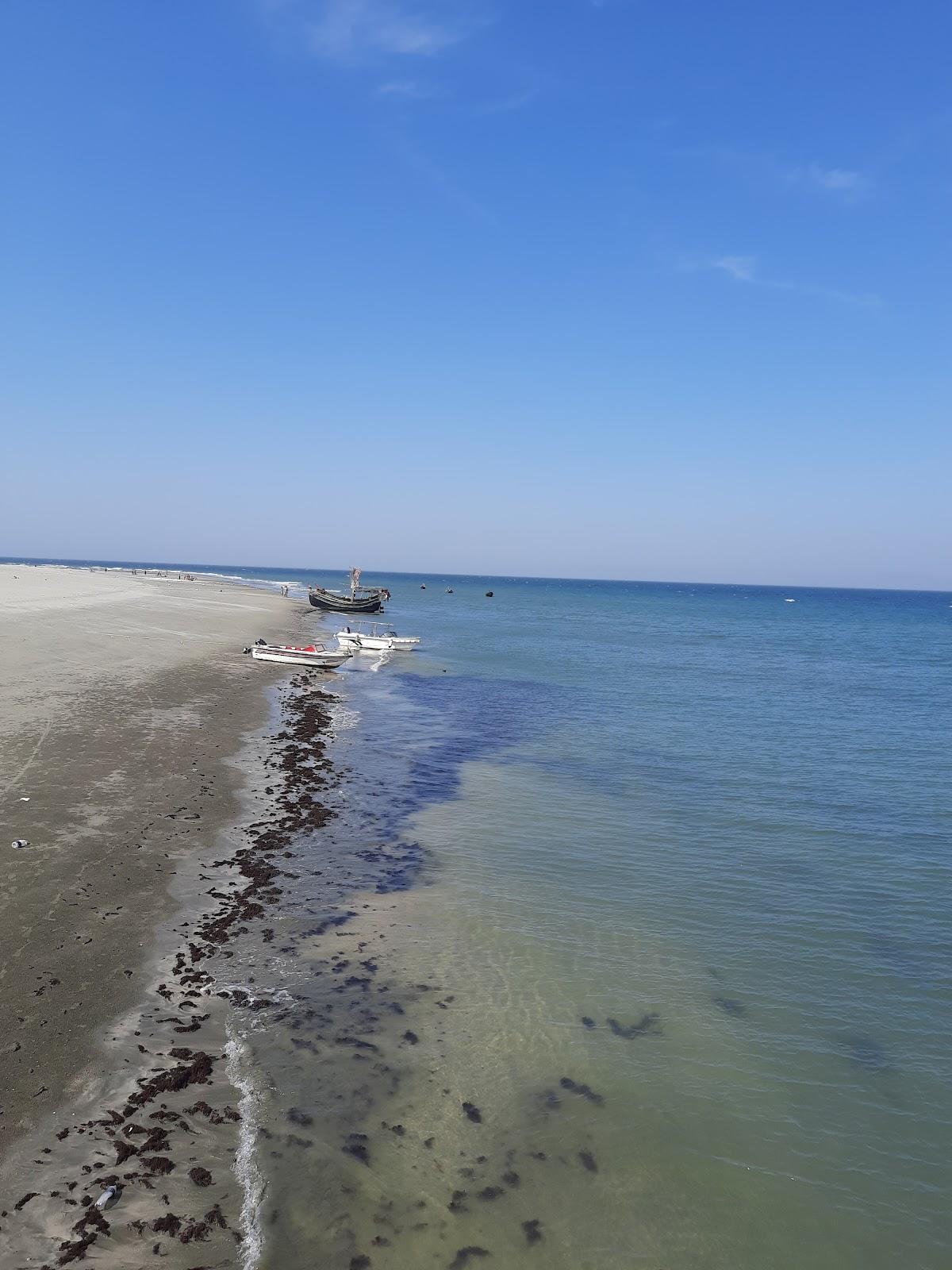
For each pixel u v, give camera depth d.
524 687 35.38
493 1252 5.62
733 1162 6.71
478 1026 8.38
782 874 13.21
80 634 34.38
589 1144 6.80
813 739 24.94
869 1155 6.89
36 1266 4.93
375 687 33.88
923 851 14.47
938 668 48.97
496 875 12.69
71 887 10.34
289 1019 8.15
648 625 89.12
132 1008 7.88
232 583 141.25
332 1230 5.59
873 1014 9.10
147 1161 5.90
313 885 11.70
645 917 11.38
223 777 16.42
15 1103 6.30
